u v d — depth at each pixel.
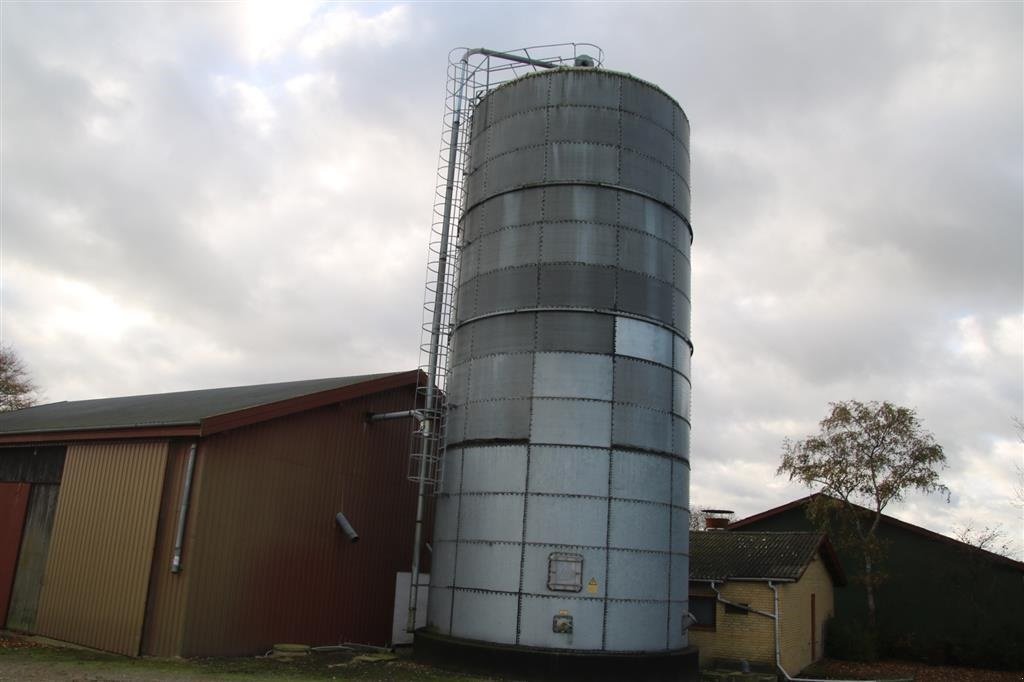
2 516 22.75
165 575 18.11
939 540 32.25
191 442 18.67
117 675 14.84
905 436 32.50
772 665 23.97
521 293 19.44
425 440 21.66
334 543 22.14
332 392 22.23
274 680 15.45
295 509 20.94
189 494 18.30
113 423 20.42
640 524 18.03
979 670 28.14
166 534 18.36
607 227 19.56
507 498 18.08
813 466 33.38
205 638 18.03
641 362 18.98
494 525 18.09
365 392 23.55
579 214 19.58
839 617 33.25
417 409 23.33
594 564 17.38
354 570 22.75
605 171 19.94
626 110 20.62
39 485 22.17
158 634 17.77
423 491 21.47
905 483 32.22
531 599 17.23
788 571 25.28
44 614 20.34
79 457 21.27
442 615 18.80
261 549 19.77
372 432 24.05
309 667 17.66
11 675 14.29
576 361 18.52
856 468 32.78
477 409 19.34
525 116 20.91
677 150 21.41
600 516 17.67
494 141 21.42
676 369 19.81
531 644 17.00
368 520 23.48
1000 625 30.22
